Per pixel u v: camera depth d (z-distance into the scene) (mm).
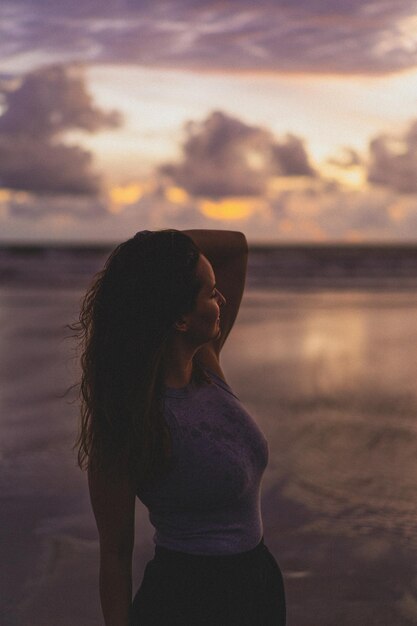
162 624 1573
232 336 13242
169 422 1508
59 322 15195
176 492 1534
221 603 1560
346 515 4395
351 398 7824
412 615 3197
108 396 1480
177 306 1480
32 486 4898
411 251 60844
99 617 3176
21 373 9273
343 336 13383
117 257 1526
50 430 6406
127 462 1487
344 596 3369
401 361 10406
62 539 4012
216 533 1569
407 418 6914
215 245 1874
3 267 37625
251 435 1590
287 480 5086
